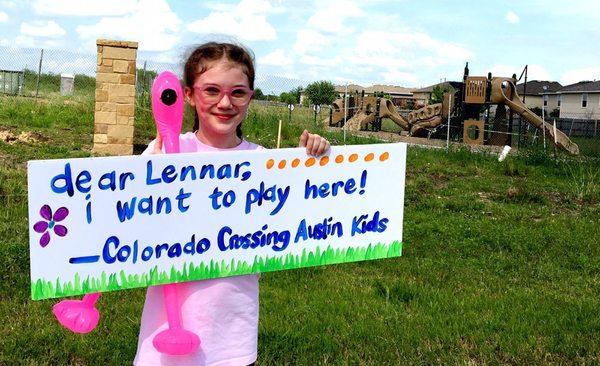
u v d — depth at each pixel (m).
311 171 2.38
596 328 4.29
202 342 2.22
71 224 2.09
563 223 8.20
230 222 2.29
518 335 4.06
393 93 70.81
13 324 3.83
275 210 2.35
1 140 11.35
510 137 22.41
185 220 2.23
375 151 2.46
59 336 3.68
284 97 29.70
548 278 5.74
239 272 2.31
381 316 4.34
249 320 2.34
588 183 11.76
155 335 2.23
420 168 13.62
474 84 22.30
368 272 5.56
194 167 2.22
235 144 2.44
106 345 3.60
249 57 2.30
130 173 2.14
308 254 2.41
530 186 11.69
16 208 6.59
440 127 23.55
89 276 2.12
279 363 3.50
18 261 4.88
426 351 3.79
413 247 6.57
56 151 10.99
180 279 2.22
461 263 6.07
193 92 2.31
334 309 4.43
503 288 5.29
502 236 7.10
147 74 18.27
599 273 6.00
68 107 17.91
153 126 15.45
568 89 60.38
